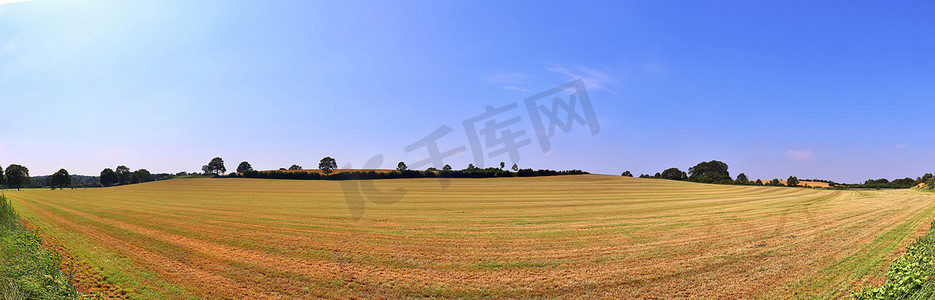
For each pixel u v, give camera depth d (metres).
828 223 18.61
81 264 10.60
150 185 63.22
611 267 11.30
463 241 15.15
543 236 16.14
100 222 19.70
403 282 10.04
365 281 10.10
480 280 10.23
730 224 19.06
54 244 13.01
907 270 6.93
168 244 14.08
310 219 21.42
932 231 10.80
